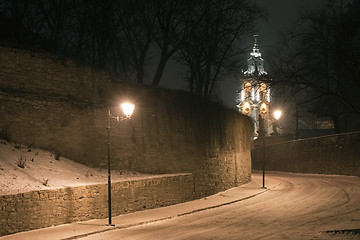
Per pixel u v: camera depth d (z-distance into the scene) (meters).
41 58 22.12
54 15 29.98
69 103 22.70
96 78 24.28
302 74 25.30
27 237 15.12
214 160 31.44
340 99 28.33
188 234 16.34
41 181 18.41
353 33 25.27
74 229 16.94
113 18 32.88
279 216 20.80
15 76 21.22
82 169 22.16
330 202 25.30
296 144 51.84
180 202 26.33
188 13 34.31
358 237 14.95
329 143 46.53
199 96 30.72
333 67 25.53
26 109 21.14
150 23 33.47
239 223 19.06
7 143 20.14
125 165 24.81
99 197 19.97
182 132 28.45
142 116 26.12
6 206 15.44
